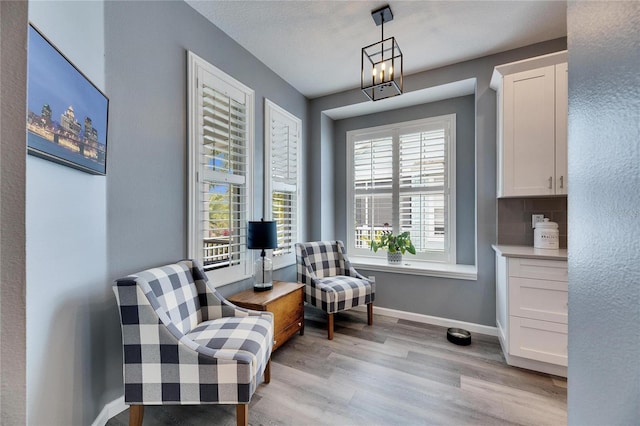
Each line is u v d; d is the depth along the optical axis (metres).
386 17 2.15
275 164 3.01
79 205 1.33
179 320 1.64
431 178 3.40
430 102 3.39
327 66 2.91
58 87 1.11
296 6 2.07
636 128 0.39
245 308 2.13
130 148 1.66
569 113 0.65
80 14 1.32
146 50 1.75
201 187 2.13
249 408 1.67
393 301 3.20
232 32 2.37
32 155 1.02
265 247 2.40
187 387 1.36
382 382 1.93
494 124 2.69
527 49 2.55
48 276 1.15
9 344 0.38
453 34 2.38
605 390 0.48
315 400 1.74
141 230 1.72
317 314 3.29
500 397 1.77
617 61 0.44
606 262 0.48
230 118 2.39
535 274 2.04
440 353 2.33
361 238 3.81
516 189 2.30
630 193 0.41
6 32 0.38
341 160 3.95
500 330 2.49
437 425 1.54
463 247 3.25
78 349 1.33
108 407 1.54
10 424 0.38
